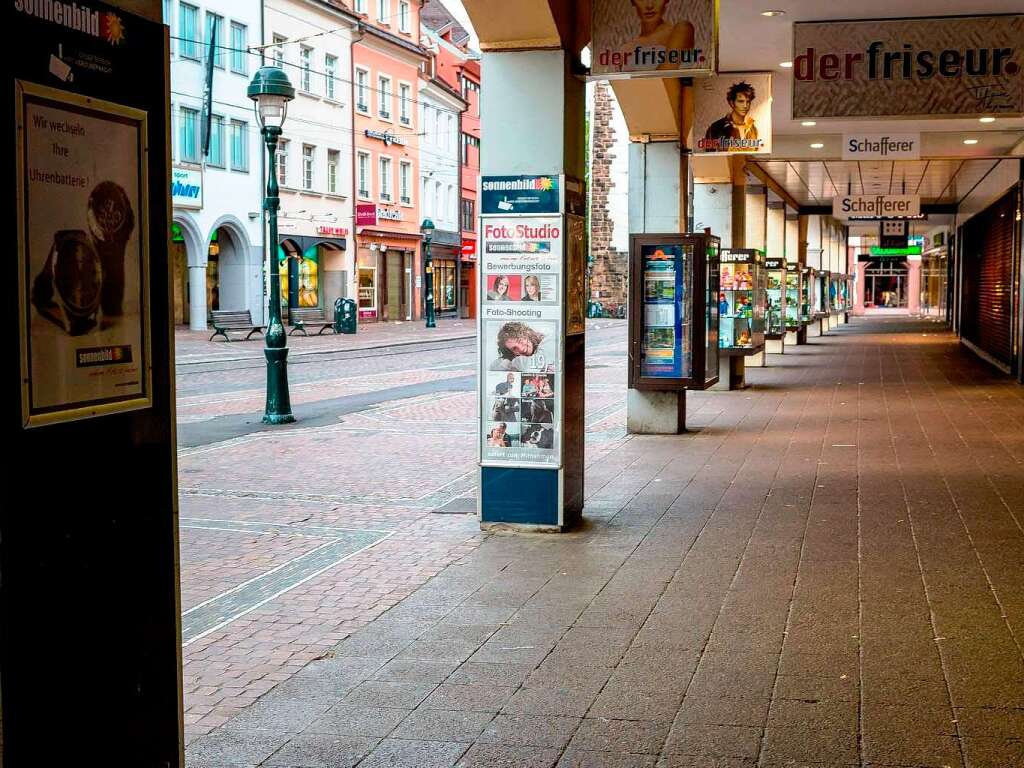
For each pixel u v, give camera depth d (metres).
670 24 8.57
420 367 25.33
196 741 4.44
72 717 2.96
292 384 20.89
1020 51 11.70
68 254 2.90
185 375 22.14
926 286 71.62
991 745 4.29
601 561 7.36
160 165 3.27
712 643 5.59
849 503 9.22
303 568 7.30
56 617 2.89
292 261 44.19
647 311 13.42
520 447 8.27
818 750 4.26
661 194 13.91
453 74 61.56
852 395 18.73
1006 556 7.33
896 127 18.17
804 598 6.40
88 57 2.96
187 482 10.55
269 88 14.70
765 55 13.85
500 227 8.23
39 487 2.83
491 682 5.07
